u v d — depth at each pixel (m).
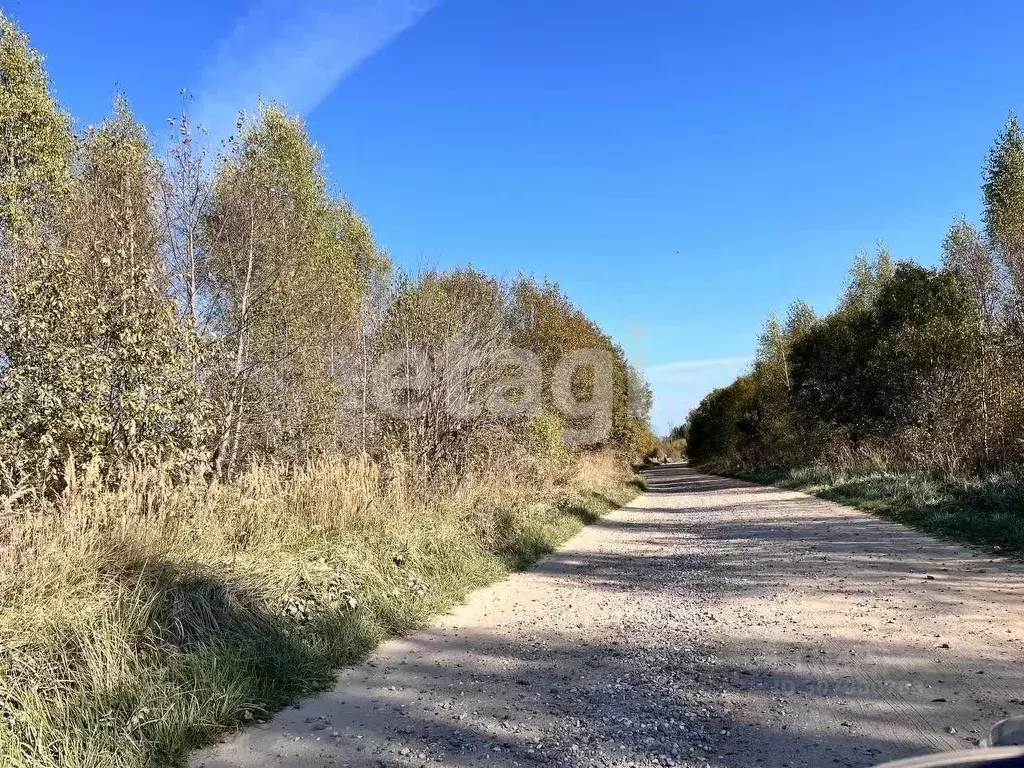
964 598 7.32
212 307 13.91
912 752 3.83
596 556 12.51
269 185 14.39
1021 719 2.49
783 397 38.31
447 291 19.84
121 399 7.71
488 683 5.50
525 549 11.87
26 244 8.45
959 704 4.48
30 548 5.35
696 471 65.81
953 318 21.25
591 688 5.33
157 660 4.77
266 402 13.44
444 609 8.05
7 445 6.90
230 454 12.70
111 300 8.21
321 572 7.05
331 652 5.98
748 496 25.81
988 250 20.86
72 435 7.37
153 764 3.98
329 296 15.88
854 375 26.22
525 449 18.64
